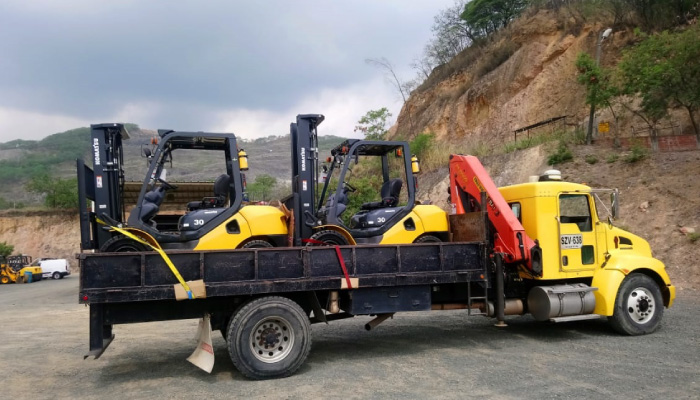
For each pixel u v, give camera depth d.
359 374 6.20
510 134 27.48
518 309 7.91
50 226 46.59
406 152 9.80
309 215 9.29
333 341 8.14
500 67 32.31
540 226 7.82
